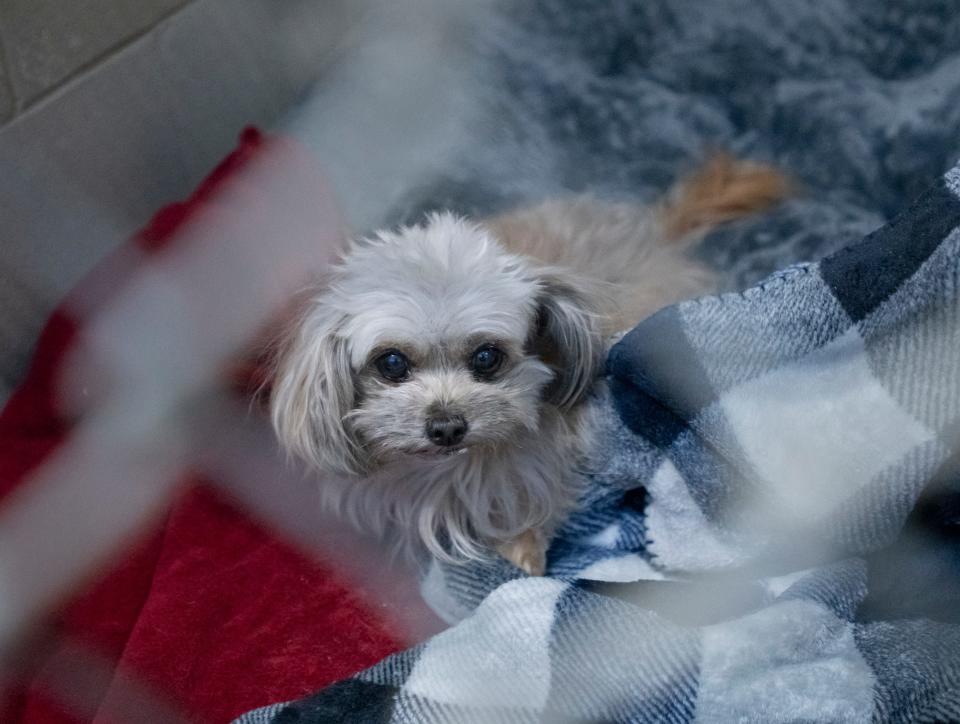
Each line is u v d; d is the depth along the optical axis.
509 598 0.47
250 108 0.71
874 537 0.50
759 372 0.50
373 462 0.56
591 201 0.68
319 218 0.62
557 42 0.74
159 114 0.65
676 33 0.75
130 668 0.51
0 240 0.57
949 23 0.74
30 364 0.59
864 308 0.49
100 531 0.55
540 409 0.57
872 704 0.43
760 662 0.45
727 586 0.50
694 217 0.69
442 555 0.56
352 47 0.72
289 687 0.52
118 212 0.63
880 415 0.48
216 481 0.58
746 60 0.75
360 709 0.46
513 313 0.54
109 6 0.60
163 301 0.59
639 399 0.54
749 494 0.51
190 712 0.51
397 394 0.53
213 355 0.59
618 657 0.45
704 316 0.51
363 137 0.70
